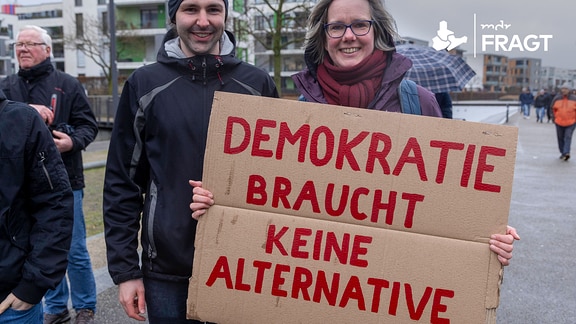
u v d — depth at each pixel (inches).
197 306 80.7
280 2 639.8
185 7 85.7
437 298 75.0
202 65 86.5
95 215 254.8
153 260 86.5
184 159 85.0
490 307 73.8
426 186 75.6
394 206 76.3
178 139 85.0
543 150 602.5
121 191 89.2
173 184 85.3
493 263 73.9
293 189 78.3
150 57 1670.8
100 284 166.6
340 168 77.3
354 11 90.6
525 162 499.2
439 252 74.9
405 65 91.4
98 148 584.1
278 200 78.6
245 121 79.0
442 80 234.5
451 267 74.6
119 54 1587.1
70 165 135.6
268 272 78.7
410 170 76.0
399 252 75.8
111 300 156.3
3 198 80.8
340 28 91.4
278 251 78.3
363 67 91.2
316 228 77.6
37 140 84.0
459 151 75.1
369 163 76.8
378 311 76.4
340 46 92.3
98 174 385.4
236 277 79.4
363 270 76.5
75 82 142.9
